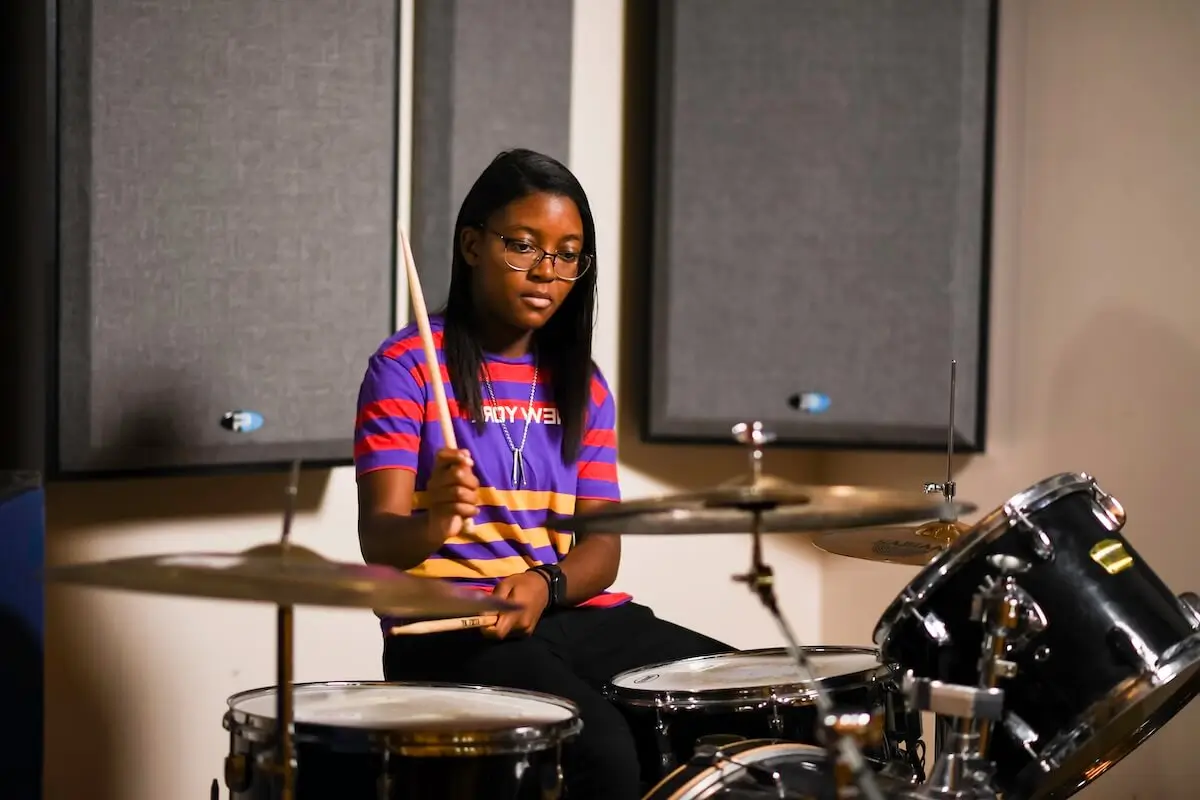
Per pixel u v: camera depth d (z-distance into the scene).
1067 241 3.34
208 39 2.64
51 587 2.60
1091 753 2.36
